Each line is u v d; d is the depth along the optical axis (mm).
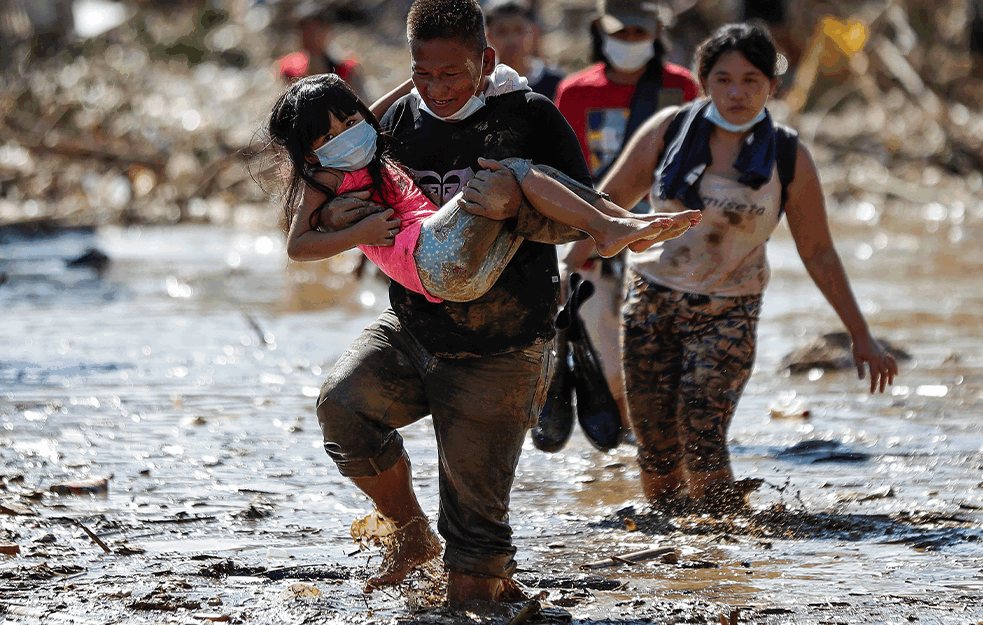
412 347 14516
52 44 96562
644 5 25109
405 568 15242
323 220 13992
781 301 42281
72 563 16109
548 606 14680
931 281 47062
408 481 15281
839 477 20672
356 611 14328
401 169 14359
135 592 14938
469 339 14070
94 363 30281
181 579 15492
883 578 15719
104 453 22047
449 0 13844
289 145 13914
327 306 40500
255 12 100500
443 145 14391
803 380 29484
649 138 19531
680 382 19000
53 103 84438
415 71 14047
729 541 17422
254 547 16938
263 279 47125
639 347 19234
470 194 13352
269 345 33125
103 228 65562
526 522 18406
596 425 17578
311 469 21094
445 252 13398
